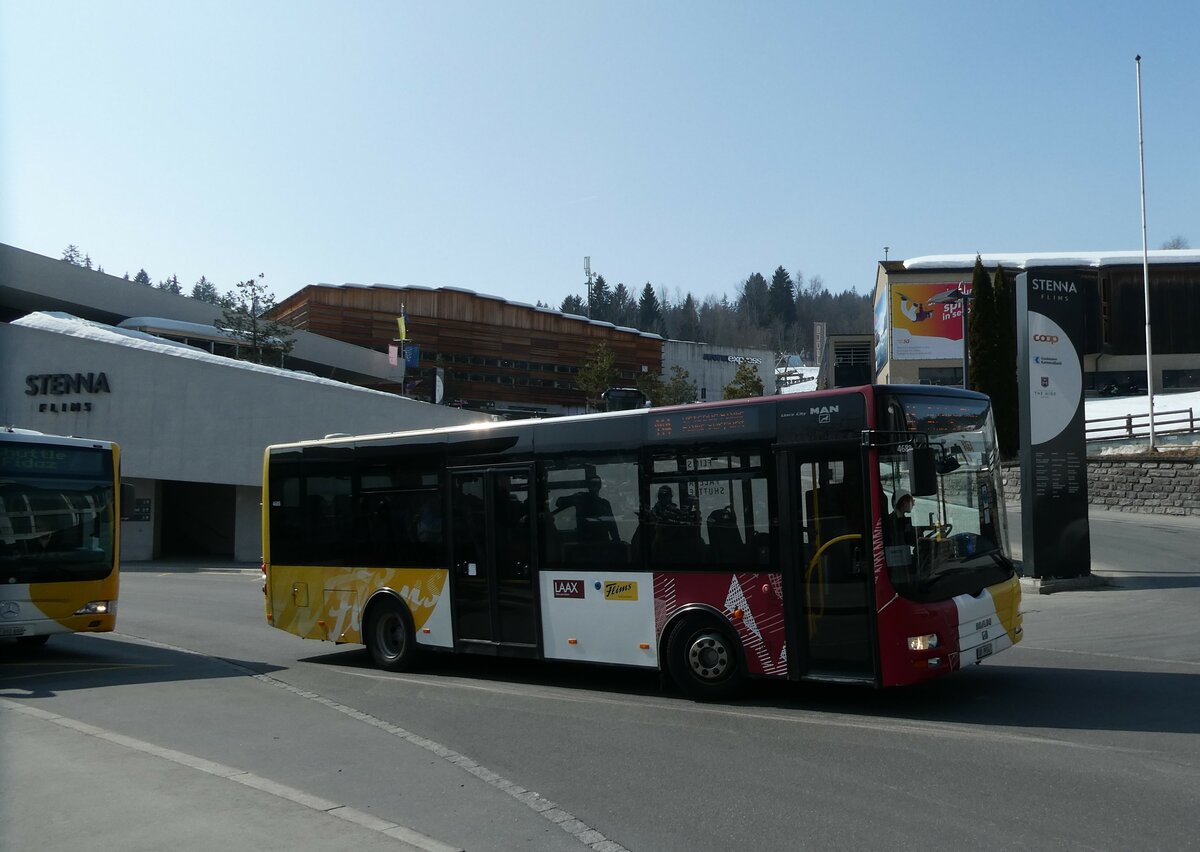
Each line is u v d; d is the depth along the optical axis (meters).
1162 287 62.06
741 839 5.60
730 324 187.25
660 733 8.30
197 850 5.32
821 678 8.80
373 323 66.81
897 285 61.53
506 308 71.56
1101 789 6.32
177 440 34.50
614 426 10.31
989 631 9.07
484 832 5.82
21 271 46.66
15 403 36.22
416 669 12.22
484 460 11.31
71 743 7.81
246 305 51.84
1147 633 13.24
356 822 5.78
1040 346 18.73
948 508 9.07
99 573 13.20
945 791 6.36
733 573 9.34
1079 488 18.83
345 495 12.72
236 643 15.15
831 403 8.95
